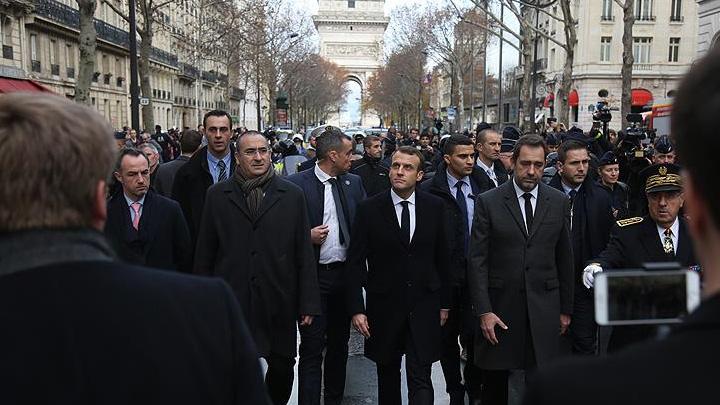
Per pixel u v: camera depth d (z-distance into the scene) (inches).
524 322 188.7
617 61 1957.4
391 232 194.1
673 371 42.6
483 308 187.6
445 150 241.8
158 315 63.3
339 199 233.0
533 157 185.2
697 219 46.6
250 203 189.6
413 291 193.8
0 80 1003.3
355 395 233.3
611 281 54.7
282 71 2484.0
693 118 44.1
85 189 63.8
